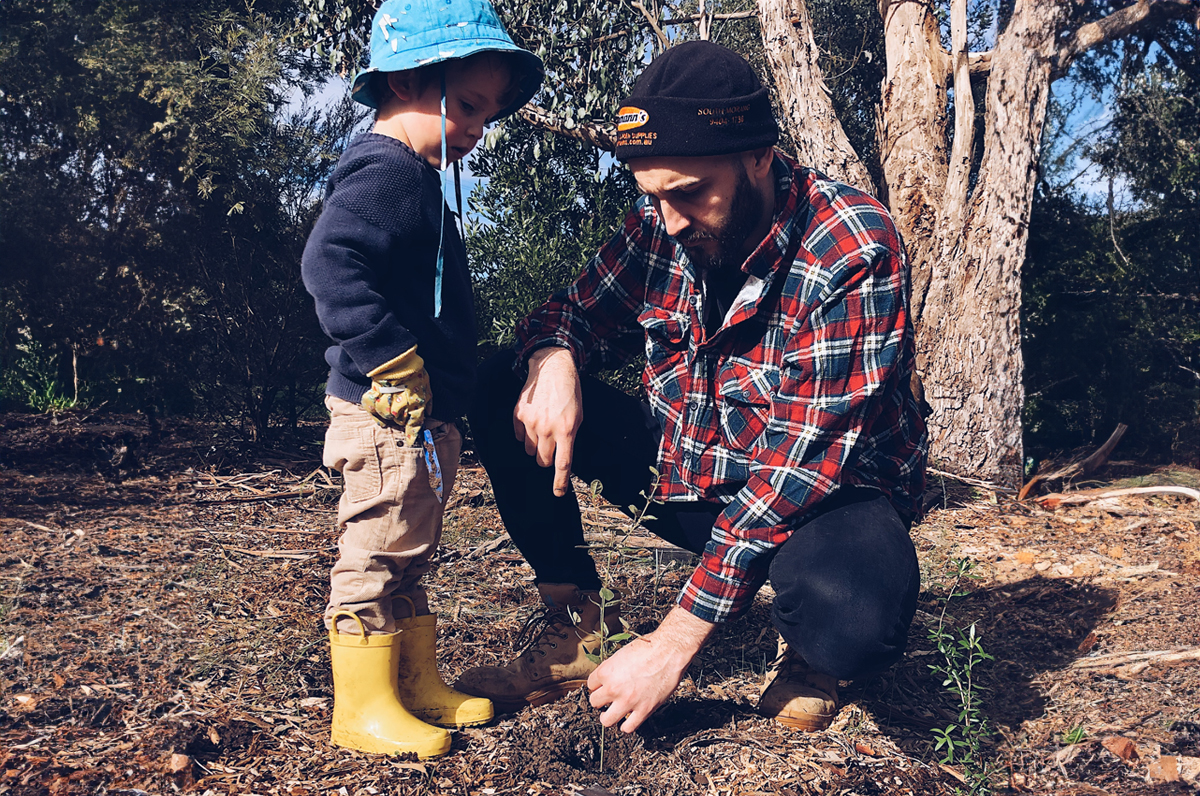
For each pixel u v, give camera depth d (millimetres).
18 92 6102
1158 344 8773
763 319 2053
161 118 6180
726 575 1835
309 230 6074
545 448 2061
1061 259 9164
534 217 6715
